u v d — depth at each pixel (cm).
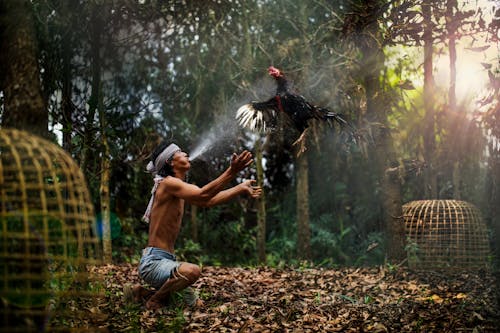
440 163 693
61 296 286
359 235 871
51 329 274
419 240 635
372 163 843
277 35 745
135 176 770
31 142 278
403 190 829
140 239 793
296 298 455
